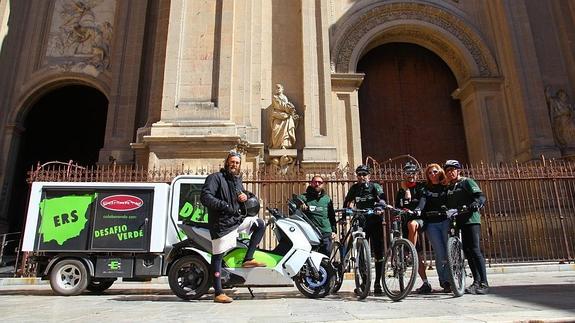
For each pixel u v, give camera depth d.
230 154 6.46
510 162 16.45
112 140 16.23
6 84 17.81
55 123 21.14
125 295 7.66
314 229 7.01
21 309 5.48
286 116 14.59
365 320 4.05
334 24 17.39
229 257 6.59
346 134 16.03
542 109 16.09
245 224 6.49
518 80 16.42
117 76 17.09
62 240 7.88
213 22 13.80
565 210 13.32
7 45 17.98
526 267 11.03
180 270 6.56
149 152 12.41
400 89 18.69
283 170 14.05
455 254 6.33
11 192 17.34
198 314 4.82
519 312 4.31
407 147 18.03
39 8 18.94
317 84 15.09
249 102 14.17
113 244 7.89
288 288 8.49
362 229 6.62
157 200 8.12
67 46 18.34
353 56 17.14
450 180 6.84
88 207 8.05
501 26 17.38
